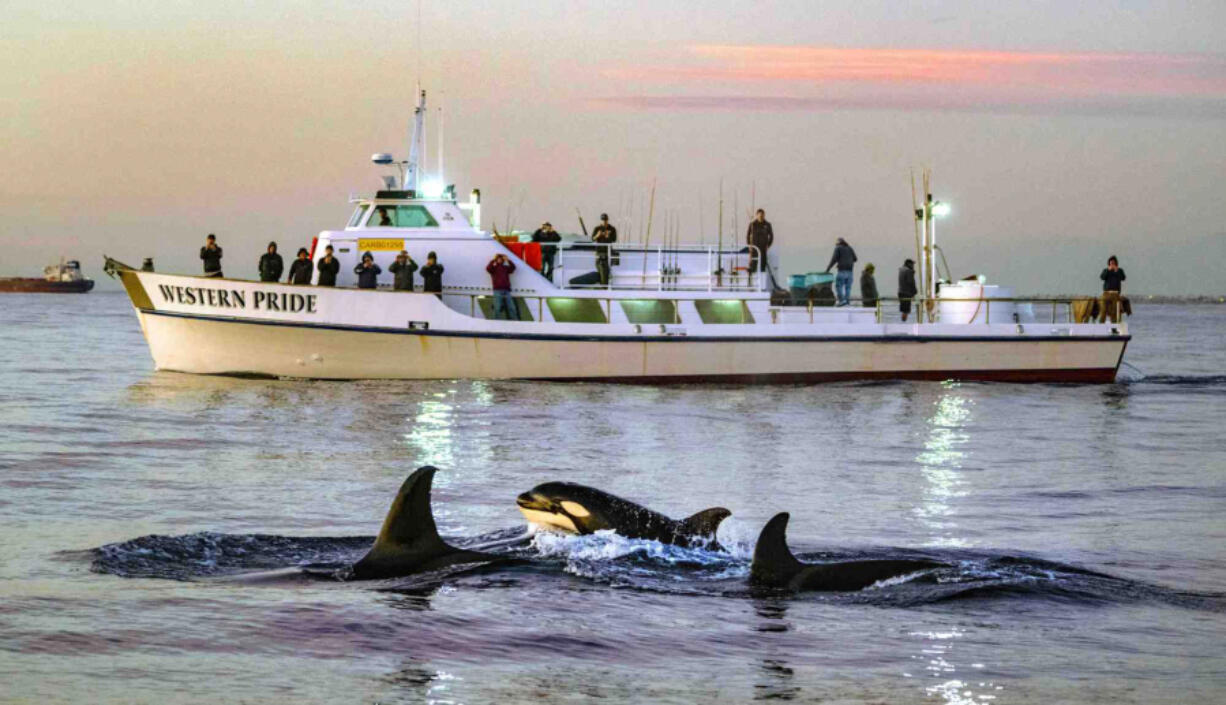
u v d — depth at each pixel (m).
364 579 10.79
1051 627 9.84
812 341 36.69
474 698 7.98
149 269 35.47
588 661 8.76
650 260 37.50
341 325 34.22
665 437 24.69
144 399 30.14
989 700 8.09
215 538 12.66
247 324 34.38
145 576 11.05
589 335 35.16
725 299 36.50
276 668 8.53
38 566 11.59
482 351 34.81
